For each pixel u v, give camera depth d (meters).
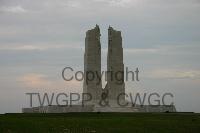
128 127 70.44
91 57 113.44
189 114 94.31
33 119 76.56
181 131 69.50
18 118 78.31
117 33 115.31
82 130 67.56
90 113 94.25
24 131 66.62
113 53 114.44
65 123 72.19
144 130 68.94
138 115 89.75
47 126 69.62
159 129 69.94
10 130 67.12
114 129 68.81
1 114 90.88
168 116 86.88
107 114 91.88
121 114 92.06
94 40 113.75
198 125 73.25
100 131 67.44
